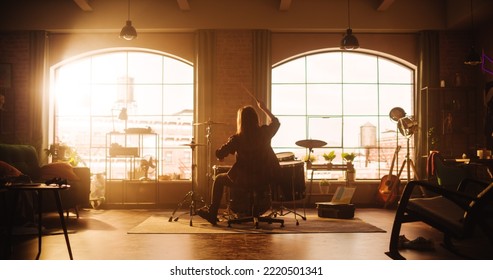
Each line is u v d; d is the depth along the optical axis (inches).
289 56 325.1
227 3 319.3
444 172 242.2
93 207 307.1
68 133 330.0
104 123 331.3
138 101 331.9
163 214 270.4
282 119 331.0
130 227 214.5
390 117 308.7
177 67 332.5
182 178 327.9
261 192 209.8
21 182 156.9
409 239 175.8
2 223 173.0
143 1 318.7
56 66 329.4
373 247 159.8
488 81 306.8
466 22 306.3
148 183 320.2
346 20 319.6
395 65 335.6
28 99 319.6
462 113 321.4
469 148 306.3
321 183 313.7
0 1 319.9
